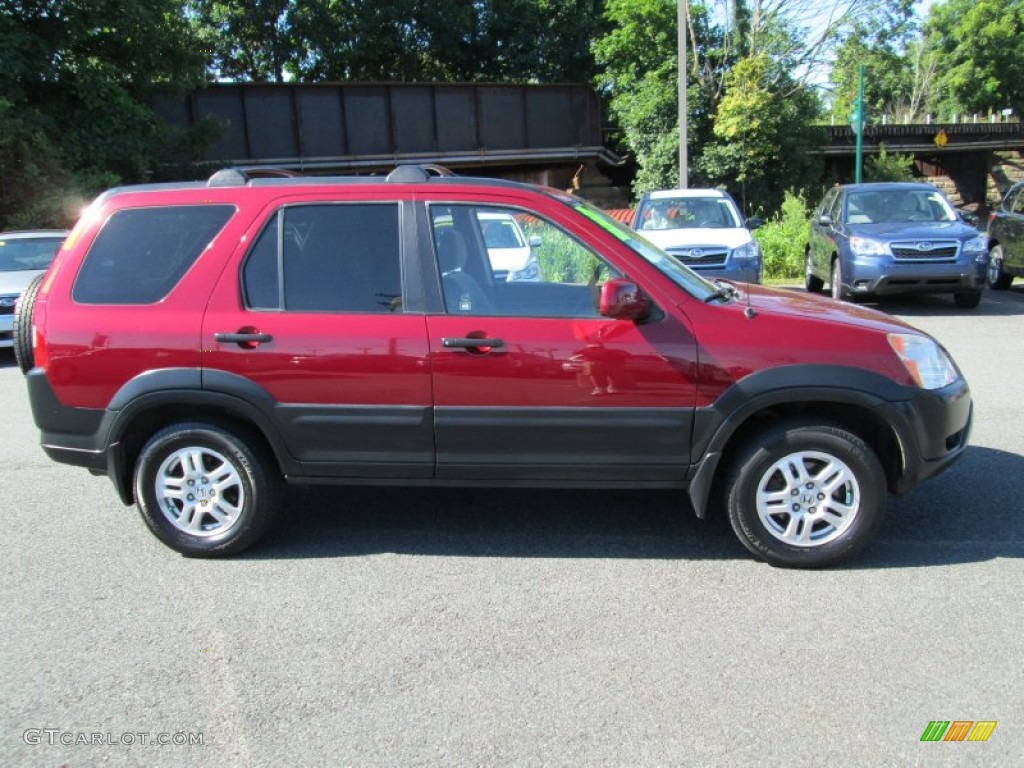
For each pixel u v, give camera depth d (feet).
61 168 60.54
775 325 13.41
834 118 138.62
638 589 13.25
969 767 8.98
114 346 14.03
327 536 15.71
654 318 13.41
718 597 12.89
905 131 122.21
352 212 14.10
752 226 41.88
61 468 20.18
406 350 13.61
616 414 13.46
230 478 14.49
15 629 12.36
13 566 14.57
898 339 13.48
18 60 58.95
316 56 117.91
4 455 21.30
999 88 180.34
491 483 14.12
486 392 13.58
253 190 14.28
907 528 15.31
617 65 101.91
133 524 16.49
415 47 122.01
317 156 91.40
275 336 13.79
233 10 109.19
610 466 13.73
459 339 13.50
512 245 14.12
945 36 182.50
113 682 10.96
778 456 13.41
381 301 13.84
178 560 14.74
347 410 13.83
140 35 66.95
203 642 11.91
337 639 11.91
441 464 14.01
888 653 11.16
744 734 9.58
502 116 103.14
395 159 95.86
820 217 46.98
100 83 63.67
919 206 43.42
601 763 9.14
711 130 97.25
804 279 56.29
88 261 14.42
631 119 98.78
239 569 14.33
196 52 75.05
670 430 13.43
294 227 14.10
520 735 9.66
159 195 14.42
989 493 16.90
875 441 14.06
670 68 95.45
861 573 13.57
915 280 39.40
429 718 10.03
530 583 13.56
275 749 9.53
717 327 13.35
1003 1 176.45
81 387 14.19
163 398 13.98
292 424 13.97
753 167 94.94
